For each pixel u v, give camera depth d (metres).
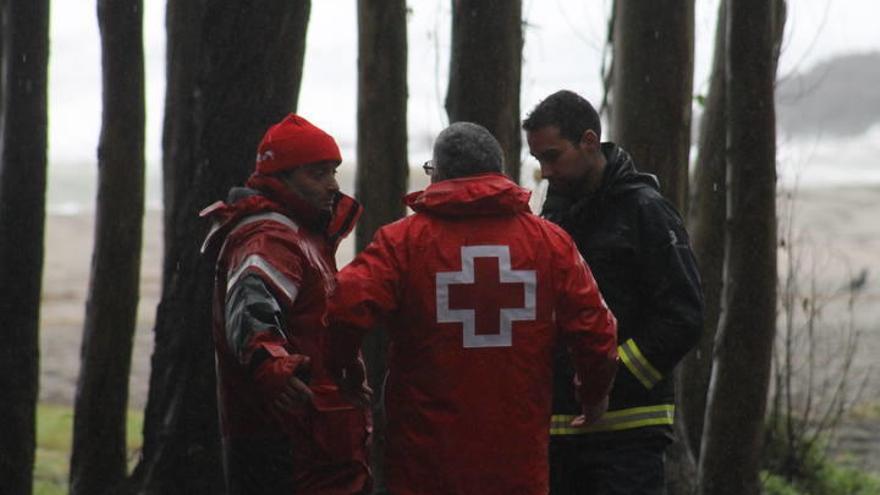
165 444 19.98
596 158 14.05
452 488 12.52
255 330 12.73
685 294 13.72
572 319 12.65
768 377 22.09
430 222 12.60
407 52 27.67
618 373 13.85
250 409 14.00
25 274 23.16
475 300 12.46
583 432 14.14
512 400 12.53
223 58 19.72
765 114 21.39
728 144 21.69
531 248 12.60
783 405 34.62
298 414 14.03
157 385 20.56
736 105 21.42
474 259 12.48
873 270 59.97
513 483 12.57
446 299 12.46
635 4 22.41
